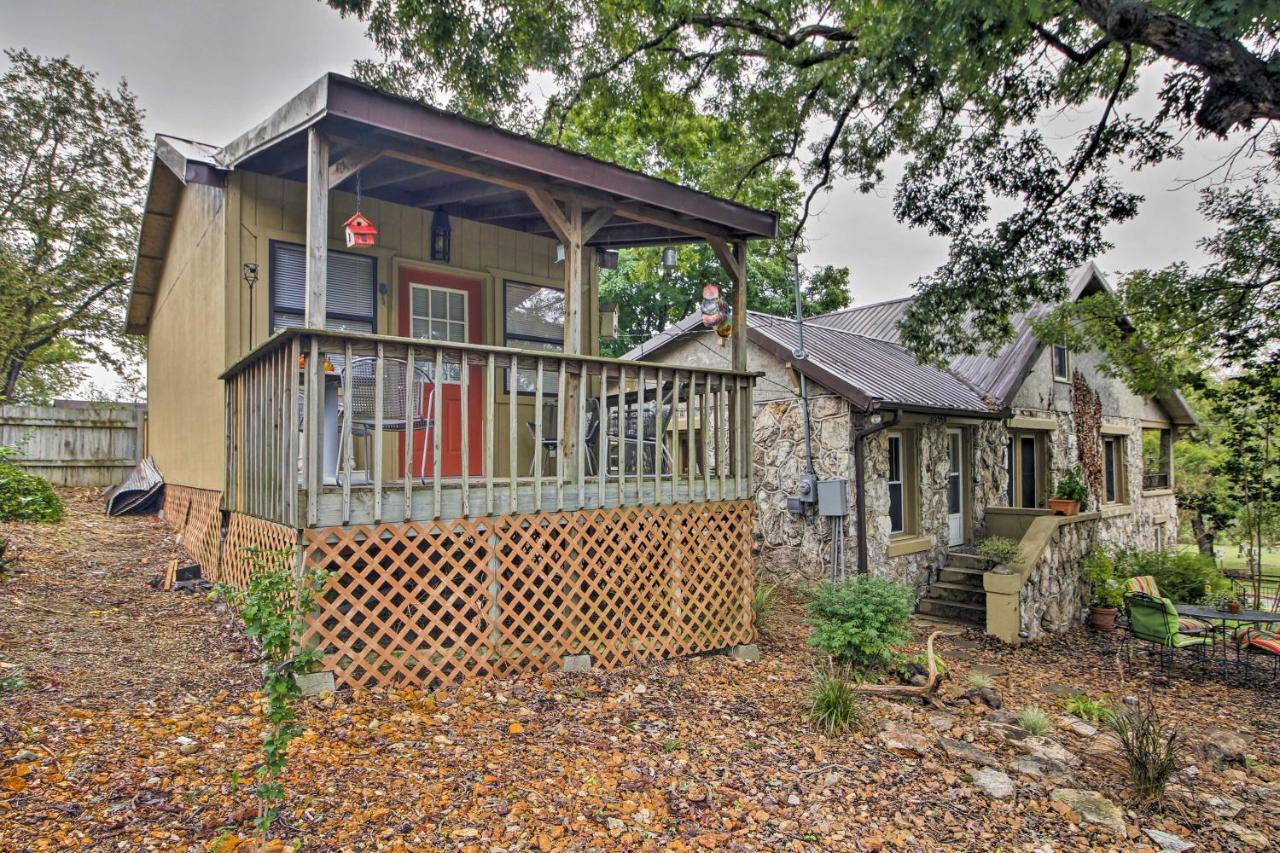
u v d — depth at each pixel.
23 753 3.01
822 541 9.31
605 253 8.76
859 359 10.59
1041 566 9.46
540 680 4.95
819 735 4.62
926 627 9.20
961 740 4.89
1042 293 9.73
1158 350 10.34
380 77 11.20
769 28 10.98
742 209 6.64
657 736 4.27
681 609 5.97
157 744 3.29
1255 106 5.45
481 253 7.62
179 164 6.41
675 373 5.99
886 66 8.50
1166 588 11.12
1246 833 3.92
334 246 6.62
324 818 2.91
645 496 5.77
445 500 4.72
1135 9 5.52
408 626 4.53
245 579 5.38
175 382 8.78
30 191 15.66
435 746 3.72
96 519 9.46
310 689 4.12
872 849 3.34
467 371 4.79
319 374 4.25
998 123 9.24
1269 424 9.92
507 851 2.89
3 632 4.49
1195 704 6.82
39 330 16.16
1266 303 9.17
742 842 3.24
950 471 10.93
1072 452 13.16
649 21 11.31
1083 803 4.00
